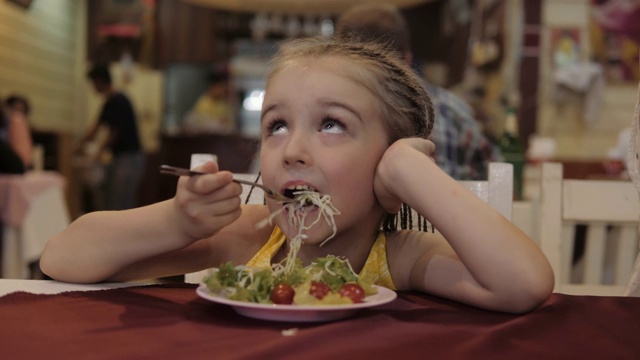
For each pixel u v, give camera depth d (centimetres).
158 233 94
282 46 113
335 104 93
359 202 95
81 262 97
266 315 76
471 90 668
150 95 835
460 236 86
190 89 866
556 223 153
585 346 70
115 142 630
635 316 84
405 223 120
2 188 377
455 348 66
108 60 830
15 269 379
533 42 555
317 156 92
